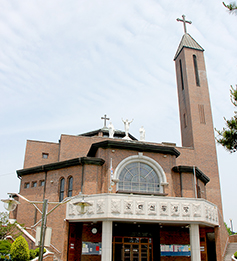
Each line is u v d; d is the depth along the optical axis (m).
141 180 28.45
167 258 26.91
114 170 27.83
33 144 39.19
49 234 13.95
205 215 24.95
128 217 23.16
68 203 25.30
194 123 41.16
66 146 37.12
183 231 28.39
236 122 14.95
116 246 26.56
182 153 39.03
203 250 29.06
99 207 23.30
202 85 43.94
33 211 30.62
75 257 25.58
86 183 27.03
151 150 29.53
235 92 15.09
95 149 29.73
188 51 45.75
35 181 32.31
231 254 27.16
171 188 28.70
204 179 33.91
